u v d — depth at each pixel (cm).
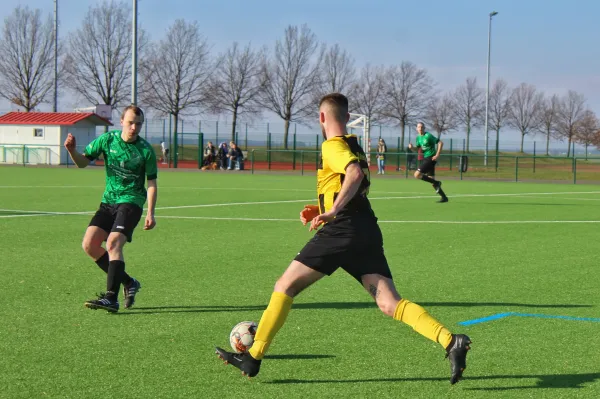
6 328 631
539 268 974
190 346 582
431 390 481
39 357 546
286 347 580
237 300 755
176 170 4400
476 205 2038
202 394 468
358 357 554
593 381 503
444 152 6106
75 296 769
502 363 544
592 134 7569
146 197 734
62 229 1344
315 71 6662
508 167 5638
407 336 615
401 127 6850
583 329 648
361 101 6844
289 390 478
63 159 4853
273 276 895
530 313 711
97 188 2508
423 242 1233
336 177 475
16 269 925
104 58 6481
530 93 7969
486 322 673
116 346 579
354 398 464
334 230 477
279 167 5303
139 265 970
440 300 770
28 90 6712
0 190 2383
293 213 1712
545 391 482
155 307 721
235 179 3375
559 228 1466
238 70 6494
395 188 2861
